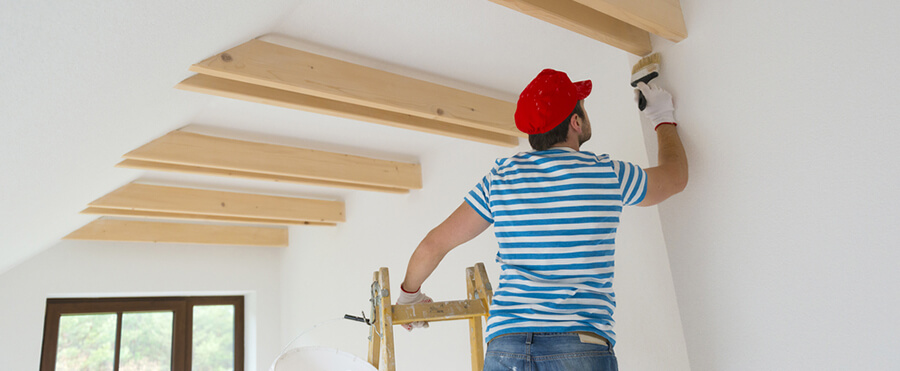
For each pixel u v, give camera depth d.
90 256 4.59
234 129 2.97
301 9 1.92
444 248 1.34
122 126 2.12
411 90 2.44
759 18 1.61
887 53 1.35
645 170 1.52
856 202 1.37
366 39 2.15
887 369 1.29
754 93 1.59
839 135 1.41
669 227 1.78
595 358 1.07
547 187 1.20
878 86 1.35
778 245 1.50
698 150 1.71
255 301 5.18
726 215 1.62
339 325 4.27
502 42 2.22
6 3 0.89
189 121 2.82
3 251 3.19
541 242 1.16
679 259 1.74
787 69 1.53
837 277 1.39
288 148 3.23
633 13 1.65
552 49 2.29
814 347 1.41
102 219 4.48
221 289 5.04
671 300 1.96
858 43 1.40
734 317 1.58
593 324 1.11
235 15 1.63
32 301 4.30
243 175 3.26
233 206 4.04
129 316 4.84
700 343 1.65
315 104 2.40
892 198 1.31
